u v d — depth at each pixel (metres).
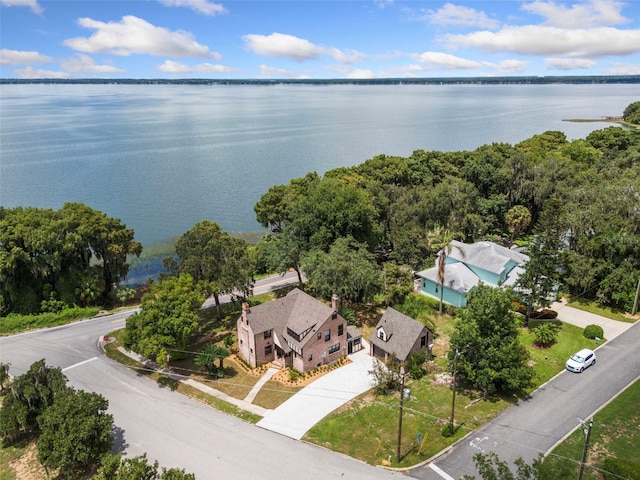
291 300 53.47
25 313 63.69
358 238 70.44
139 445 37.81
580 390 43.88
